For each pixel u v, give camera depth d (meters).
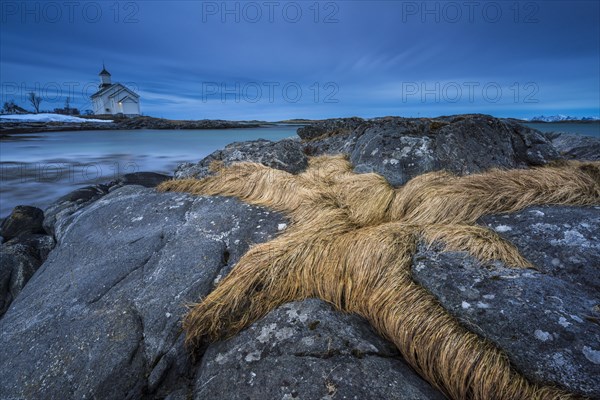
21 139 49.28
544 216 4.25
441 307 3.10
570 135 15.48
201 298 3.89
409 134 7.68
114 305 3.88
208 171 8.17
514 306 2.85
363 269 3.76
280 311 3.45
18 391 3.14
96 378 3.15
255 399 2.62
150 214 6.07
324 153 11.39
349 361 2.81
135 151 34.25
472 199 4.82
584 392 2.26
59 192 15.98
